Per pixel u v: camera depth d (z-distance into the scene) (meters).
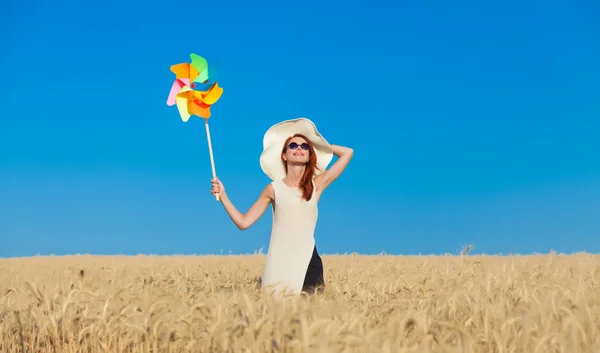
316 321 3.46
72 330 4.73
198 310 4.34
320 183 7.77
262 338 3.72
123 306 4.76
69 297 4.96
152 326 4.29
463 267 8.73
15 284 8.80
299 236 7.44
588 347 3.62
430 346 3.75
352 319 3.92
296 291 7.25
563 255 16.25
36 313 5.04
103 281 8.06
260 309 4.58
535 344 3.57
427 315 4.33
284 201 7.49
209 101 7.43
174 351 4.25
